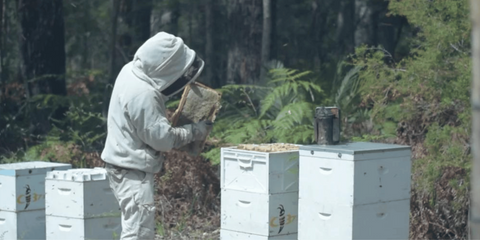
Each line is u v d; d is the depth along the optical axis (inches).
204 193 301.3
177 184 298.8
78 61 831.7
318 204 171.3
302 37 708.7
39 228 223.0
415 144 263.0
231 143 305.0
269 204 185.2
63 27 477.4
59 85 471.5
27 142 415.5
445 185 244.7
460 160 237.0
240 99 373.1
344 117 317.4
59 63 473.4
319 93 343.3
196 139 185.3
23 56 463.8
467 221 238.5
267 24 432.1
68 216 205.3
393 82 262.4
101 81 604.7
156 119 174.1
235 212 194.5
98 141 406.6
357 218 163.9
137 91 173.9
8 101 448.5
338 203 166.1
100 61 825.5
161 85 176.9
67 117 424.8
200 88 186.4
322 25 677.9
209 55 684.1
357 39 450.6
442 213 246.2
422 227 244.8
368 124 310.8
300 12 755.4
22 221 217.8
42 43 462.0
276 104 339.0
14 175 214.8
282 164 187.5
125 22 552.7
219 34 774.5
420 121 261.6
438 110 252.2
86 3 755.4
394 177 172.6
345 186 163.9
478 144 39.0
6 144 406.0
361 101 320.2
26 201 218.1
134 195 179.5
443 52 249.6
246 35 430.0
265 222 186.2
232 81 436.1
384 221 171.0
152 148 180.1
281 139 291.6
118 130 178.5
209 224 282.2
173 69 176.4
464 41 247.6
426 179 242.1
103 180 207.2
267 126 312.5
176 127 183.6
